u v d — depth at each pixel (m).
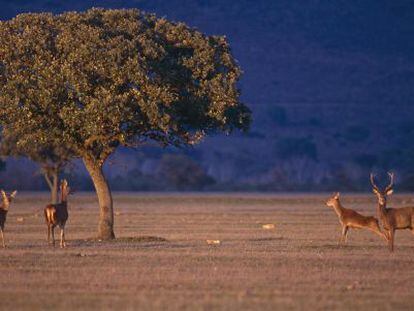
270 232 142.88
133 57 111.88
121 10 119.12
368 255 92.75
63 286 71.62
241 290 69.62
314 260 87.69
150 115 110.62
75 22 115.31
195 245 106.62
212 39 119.88
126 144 118.50
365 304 64.50
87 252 95.38
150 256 91.06
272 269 81.06
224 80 116.56
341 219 105.31
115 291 69.19
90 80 111.00
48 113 112.75
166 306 62.66
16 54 112.31
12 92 111.06
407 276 78.06
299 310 61.88
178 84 116.56
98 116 108.94
